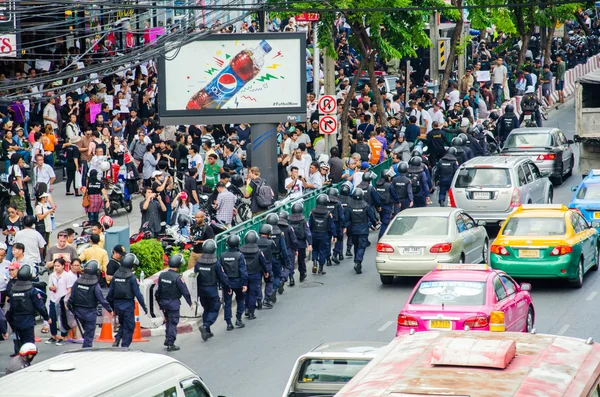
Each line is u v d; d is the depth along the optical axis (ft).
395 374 71.67
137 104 287.28
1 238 215.92
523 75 429.38
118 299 159.02
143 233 203.21
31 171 238.27
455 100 375.66
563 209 195.21
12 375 89.45
